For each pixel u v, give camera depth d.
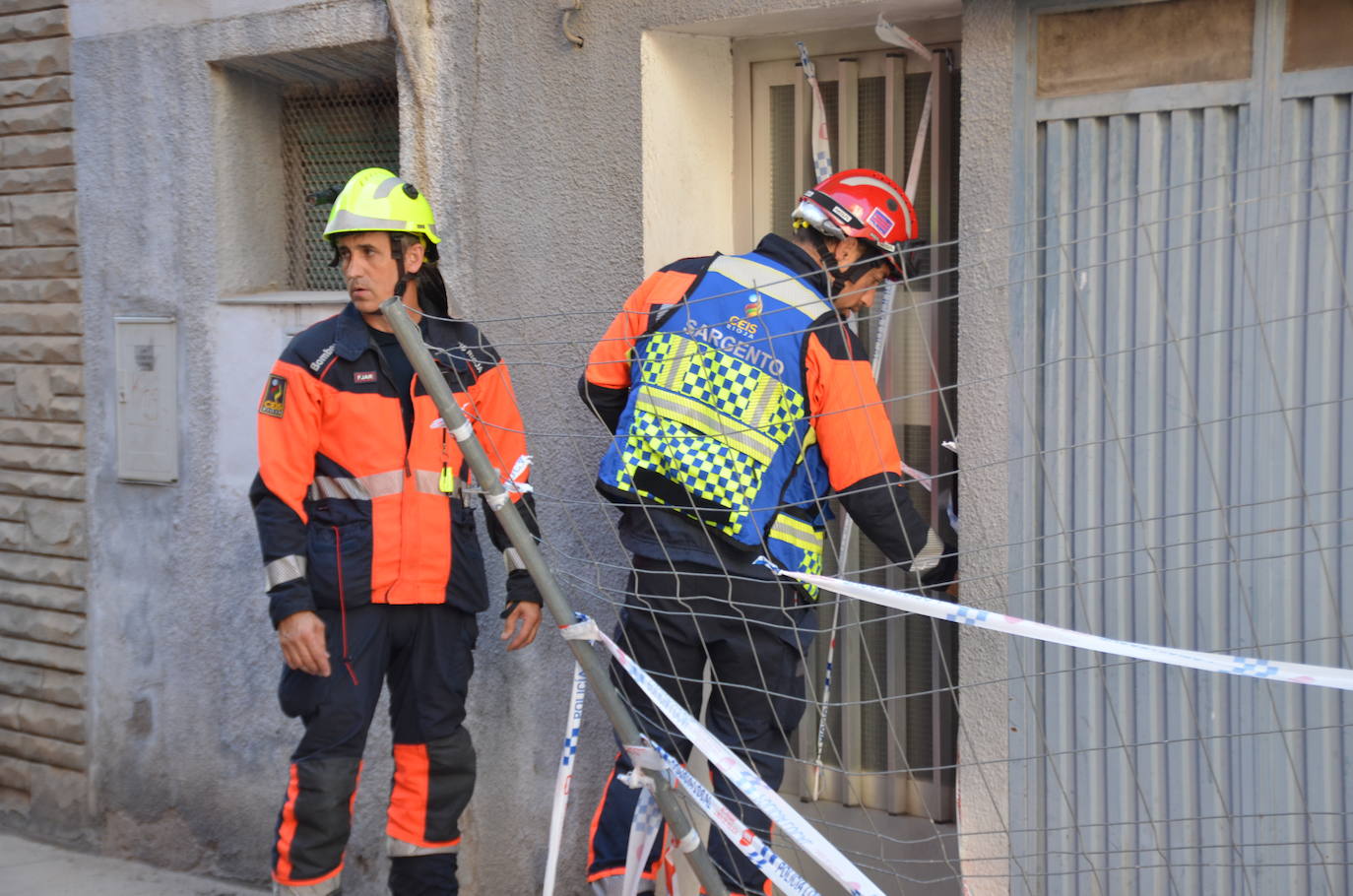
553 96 4.58
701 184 4.66
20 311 6.06
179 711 5.66
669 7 4.32
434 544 4.14
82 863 5.85
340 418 4.08
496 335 4.77
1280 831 3.46
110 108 5.69
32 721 6.14
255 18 5.25
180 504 5.61
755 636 3.69
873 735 4.63
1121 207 3.57
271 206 5.66
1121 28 3.54
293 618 3.99
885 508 3.56
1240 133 3.41
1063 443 3.67
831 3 4.08
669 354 3.72
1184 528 3.53
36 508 6.07
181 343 5.57
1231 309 3.44
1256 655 3.45
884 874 4.57
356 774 4.14
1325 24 3.28
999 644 3.78
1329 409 3.34
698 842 3.21
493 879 4.88
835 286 3.91
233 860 5.54
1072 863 3.72
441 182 4.84
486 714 4.85
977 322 3.76
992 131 3.72
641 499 3.70
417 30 4.81
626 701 3.68
